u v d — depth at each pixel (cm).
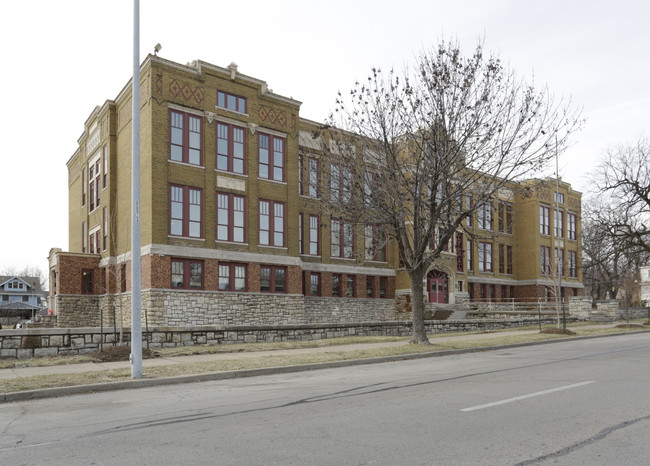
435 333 2922
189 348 1816
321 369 1454
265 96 3175
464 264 4419
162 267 2680
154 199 2691
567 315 3891
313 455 576
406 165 2067
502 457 554
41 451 634
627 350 1767
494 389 983
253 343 2008
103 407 931
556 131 1903
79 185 3897
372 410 813
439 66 1875
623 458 546
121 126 3139
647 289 6994
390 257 4019
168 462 569
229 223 2972
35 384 1117
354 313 3738
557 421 708
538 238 5028
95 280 3312
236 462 559
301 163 3347
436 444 606
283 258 3158
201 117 2917
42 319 3192
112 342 1769
